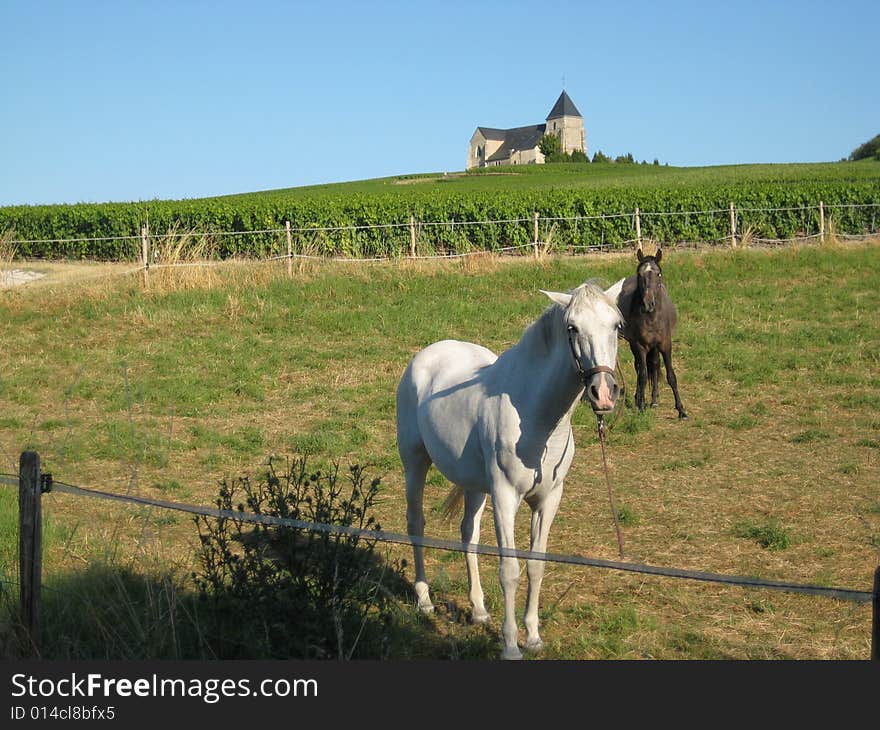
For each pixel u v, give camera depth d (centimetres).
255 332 1507
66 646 447
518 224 2562
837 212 2719
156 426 1019
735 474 858
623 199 2814
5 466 855
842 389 1168
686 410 1112
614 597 574
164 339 1450
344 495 798
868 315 1581
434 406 521
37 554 446
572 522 729
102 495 461
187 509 450
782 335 1450
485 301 1744
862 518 713
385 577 598
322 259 1992
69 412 1077
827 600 568
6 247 2406
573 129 15025
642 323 1077
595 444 975
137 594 522
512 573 461
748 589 586
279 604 444
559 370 441
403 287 1805
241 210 2708
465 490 528
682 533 697
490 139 15375
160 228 2761
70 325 1518
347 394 1158
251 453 933
